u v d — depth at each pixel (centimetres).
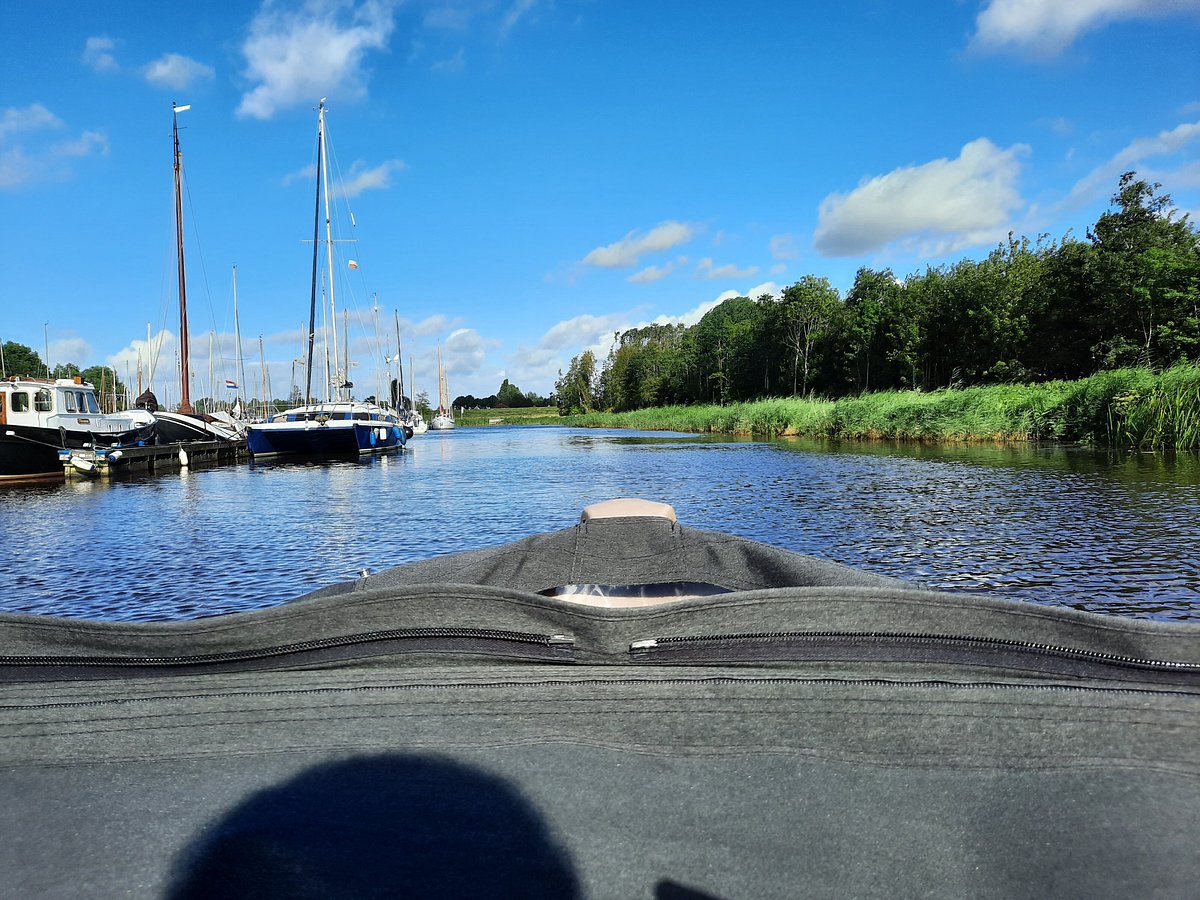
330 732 128
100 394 5441
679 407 6844
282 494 1669
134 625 132
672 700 127
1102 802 113
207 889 98
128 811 115
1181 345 3225
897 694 123
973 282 4431
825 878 99
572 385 12738
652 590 229
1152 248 3394
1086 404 2150
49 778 124
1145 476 1357
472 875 100
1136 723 120
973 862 102
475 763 124
